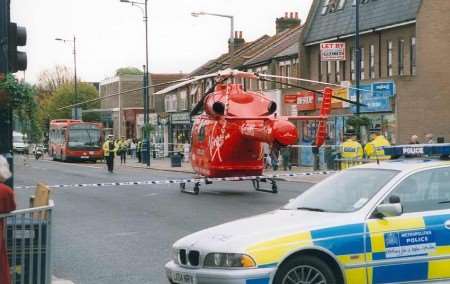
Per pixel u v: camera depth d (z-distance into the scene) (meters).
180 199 23.59
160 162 58.81
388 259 8.30
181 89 72.19
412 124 36.66
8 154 11.12
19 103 11.03
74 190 28.06
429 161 9.19
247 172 25.48
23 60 11.79
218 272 7.93
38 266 8.69
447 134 37.16
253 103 24.89
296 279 8.02
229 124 24.52
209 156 25.12
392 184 8.66
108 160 42.84
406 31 38.66
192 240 8.62
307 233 8.11
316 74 46.88
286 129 21.95
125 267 11.94
